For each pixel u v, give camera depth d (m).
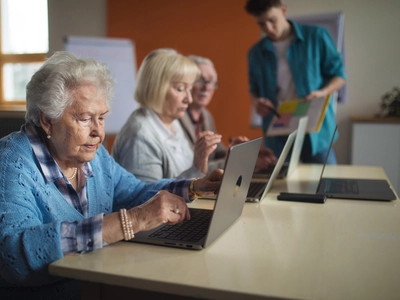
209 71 2.74
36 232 0.92
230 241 1.04
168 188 1.40
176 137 1.93
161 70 1.86
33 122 1.13
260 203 1.46
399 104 3.74
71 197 1.20
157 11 4.57
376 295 0.75
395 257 0.93
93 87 1.10
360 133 3.64
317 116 2.42
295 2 4.16
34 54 5.23
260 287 0.77
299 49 3.07
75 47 4.36
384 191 1.60
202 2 4.41
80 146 1.12
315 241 1.04
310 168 2.26
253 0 2.96
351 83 4.09
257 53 3.26
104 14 4.78
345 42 4.07
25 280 0.93
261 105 2.98
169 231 1.08
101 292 0.89
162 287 0.80
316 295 0.74
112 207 1.43
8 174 1.03
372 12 3.98
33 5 5.20
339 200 1.51
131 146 1.77
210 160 2.60
